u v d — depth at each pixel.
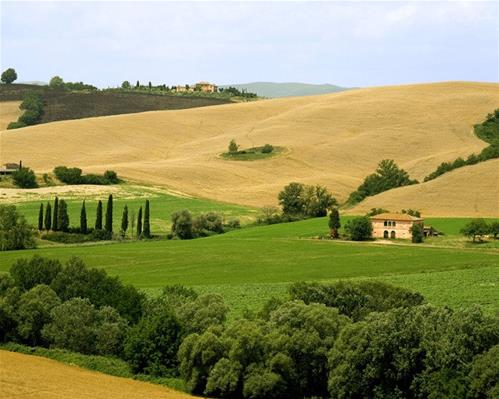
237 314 190.88
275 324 154.25
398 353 136.25
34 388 137.00
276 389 142.12
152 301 186.62
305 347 145.00
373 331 138.50
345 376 138.75
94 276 196.25
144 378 154.38
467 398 127.81
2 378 142.75
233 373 143.62
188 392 147.38
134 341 158.38
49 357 166.75
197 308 170.12
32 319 175.75
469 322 136.88
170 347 156.75
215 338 147.25
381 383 137.50
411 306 177.00
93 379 148.88
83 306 175.62
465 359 133.50
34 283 199.00
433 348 135.00
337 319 154.25
